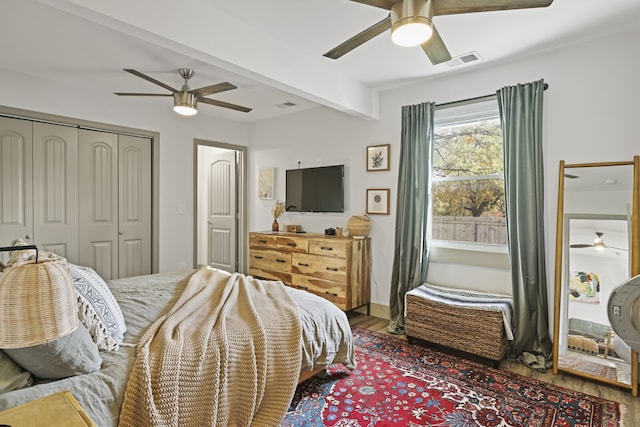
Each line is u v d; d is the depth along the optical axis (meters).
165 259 4.59
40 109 3.50
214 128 5.12
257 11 2.34
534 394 2.36
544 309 2.89
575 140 2.82
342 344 2.40
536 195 2.91
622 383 2.43
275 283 2.73
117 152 4.14
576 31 2.60
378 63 3.20
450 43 2.77
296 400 2.24
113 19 1.84
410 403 2.22
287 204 4.93
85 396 1.31
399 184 3.72
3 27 2.47
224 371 1.66
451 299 3.07
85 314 1.57
